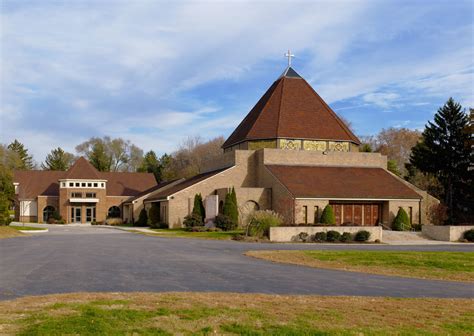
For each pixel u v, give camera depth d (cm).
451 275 1902
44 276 1583
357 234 3628
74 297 1171
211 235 3906
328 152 5128
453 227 3809
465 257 2291
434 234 3934
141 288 1377
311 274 1797
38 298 1158
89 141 10500
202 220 4725
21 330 853
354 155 5200
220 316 988
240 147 5481
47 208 7406
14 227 5159
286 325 933
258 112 5534
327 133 5278
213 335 863
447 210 5150
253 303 1139
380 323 984
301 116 5325
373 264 2128
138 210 6456
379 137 9775
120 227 5744
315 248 2916
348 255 2353
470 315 1087
